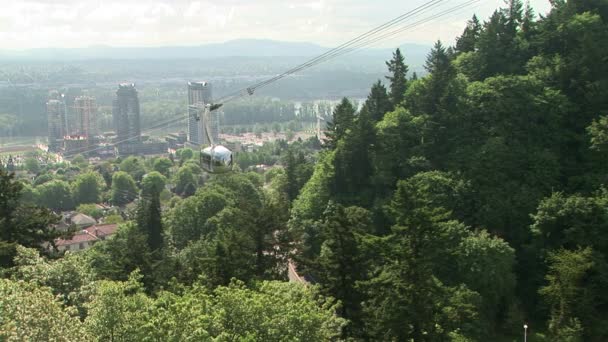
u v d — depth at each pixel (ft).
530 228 246.06
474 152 283.59
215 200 400.06
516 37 355.77
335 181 313.73
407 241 171.12
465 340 195.11
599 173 261.03
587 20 319.68
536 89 296.10
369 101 386.93
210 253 216.54
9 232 189.57
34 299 90.79
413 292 163.43
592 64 299.79
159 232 351.67
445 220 240.53
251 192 461.78
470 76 349.41
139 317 102.83
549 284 229.86
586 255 215.72
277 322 116.67
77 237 481.05
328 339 129.29
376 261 199.21
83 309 123.44
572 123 292.61
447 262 224.33
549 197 259.60
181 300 115.14
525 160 273.54
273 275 214.69
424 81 345.10
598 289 221.05
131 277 123.95
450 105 311.06
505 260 224.53
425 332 165.27
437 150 307.37
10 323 82.58
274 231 228.84
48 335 86.69
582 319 210.38
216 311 114.73
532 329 227.61
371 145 312.09
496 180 268.41
